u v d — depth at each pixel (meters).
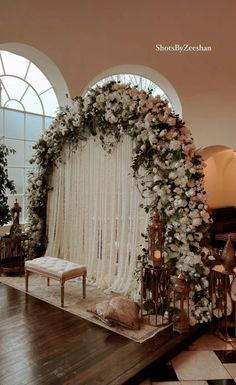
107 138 4.38
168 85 6.68
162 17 6.34
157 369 2.71
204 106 6.64
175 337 3.09
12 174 6.49
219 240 7.68
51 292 4.27
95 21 6.12
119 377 2.42
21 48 5.82
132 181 4.07
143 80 7.09
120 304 3.40
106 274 4.50
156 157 3.66
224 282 3.29
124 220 4.17
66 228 5.12
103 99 4.25
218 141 6.64
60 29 5.93
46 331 3.17
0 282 4.68
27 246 5.48
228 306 3.55
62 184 5.19
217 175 9.09
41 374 2.45
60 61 6.01
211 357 2.92
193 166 3.49
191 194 3.38
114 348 2.86
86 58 6.20
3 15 5.42
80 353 2.76
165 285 3.46
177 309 3.28
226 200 9.48
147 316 3.52
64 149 5.11
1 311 3.64
